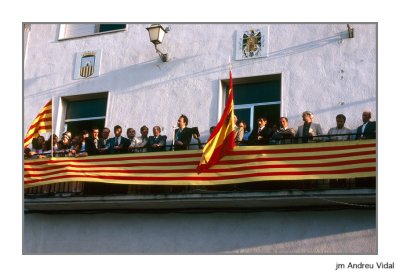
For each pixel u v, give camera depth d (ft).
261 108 52.29
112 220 52.11
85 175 51.37
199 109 53.36
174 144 50.37
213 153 47.80
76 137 54.39
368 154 44.52
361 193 43.83
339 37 50.67
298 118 50.06
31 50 61.26
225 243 48.24
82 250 52.21
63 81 59.26
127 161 50.57
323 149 45.62
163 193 48.55
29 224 54.39
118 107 56.29
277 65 51.88
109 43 58.59
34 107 59.52
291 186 47.06
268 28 53.01
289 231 46.83
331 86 49.83
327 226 45.98
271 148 46.75
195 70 54.44
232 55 53.57
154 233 50.52
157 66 55.93
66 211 53.57
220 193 46.98
